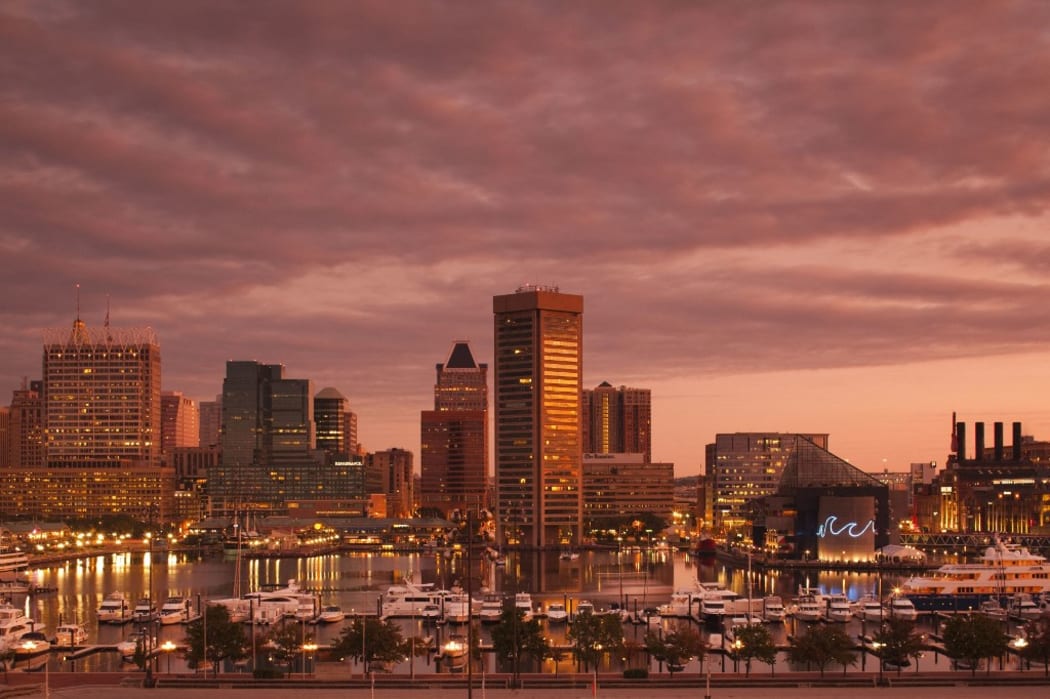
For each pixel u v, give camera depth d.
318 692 191.38
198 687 196.50
